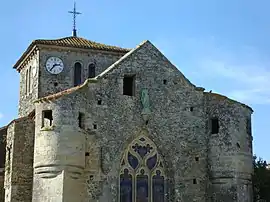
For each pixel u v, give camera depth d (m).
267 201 57.62
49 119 45.59
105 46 57.81
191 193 47.53
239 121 48.75
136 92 48.06
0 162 54.50
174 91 49.28
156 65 49.28
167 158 47.66
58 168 43.38
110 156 45.84
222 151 48.22
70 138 43.97
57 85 54.78
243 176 47.84
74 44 55.91
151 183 46.78
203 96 50.12
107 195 44.97
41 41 54.75
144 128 47.44
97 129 45.91
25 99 59.03
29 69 58.91
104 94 46.84
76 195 43.59
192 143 48.66
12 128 48.41
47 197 43.25
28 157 47.53
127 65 48.31
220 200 47.56
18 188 46.75
